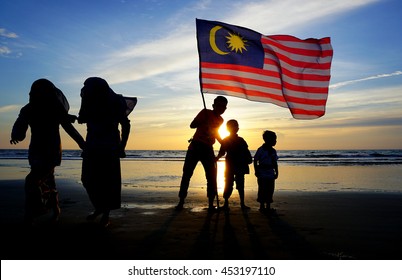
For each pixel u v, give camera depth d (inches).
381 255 149.0
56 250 153.8
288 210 262.4
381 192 379.9
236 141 268.7
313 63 260.4
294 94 260.1
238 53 260.5
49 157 191.6
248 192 377.4
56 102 193.2
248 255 148.1
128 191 372.5
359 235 183.3
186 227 199.2
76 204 279.1
